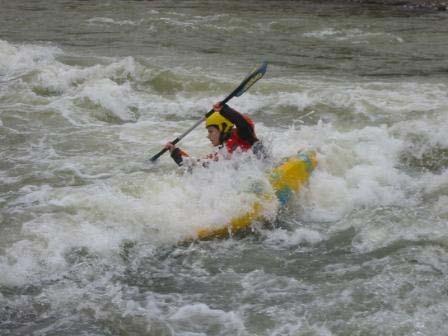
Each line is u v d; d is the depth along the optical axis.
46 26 45.06
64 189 17.53
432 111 23.98
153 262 14.13
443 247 14.17
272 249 14.64
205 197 15.98
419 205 16.34
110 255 14.28
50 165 19.69
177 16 48.50
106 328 11.91
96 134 22.67
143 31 43.34
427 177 18.28
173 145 17.61
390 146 20.33
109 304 12.62
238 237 15.19
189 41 40.00
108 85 27.44
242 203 15.71
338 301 12.37
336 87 27.98
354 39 40.22
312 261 14.05
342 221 15.71
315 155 18.00
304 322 11.79
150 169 19.22
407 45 38.31
